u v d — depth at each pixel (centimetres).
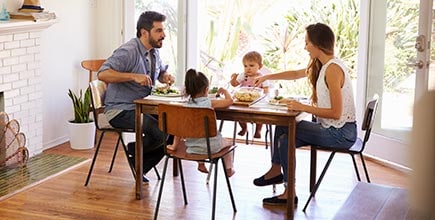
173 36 546
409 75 443
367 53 480
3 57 438
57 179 423
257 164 471
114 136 557
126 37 554
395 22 455
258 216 356
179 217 353
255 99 359
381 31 468
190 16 540
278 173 377
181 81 549
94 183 415
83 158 480
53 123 523
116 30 561
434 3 410
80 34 547
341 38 552
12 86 452
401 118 449
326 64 344
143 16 402
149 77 386
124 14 550
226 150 348
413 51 439
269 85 427
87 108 512
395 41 455
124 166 460
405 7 445
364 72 483
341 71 343
